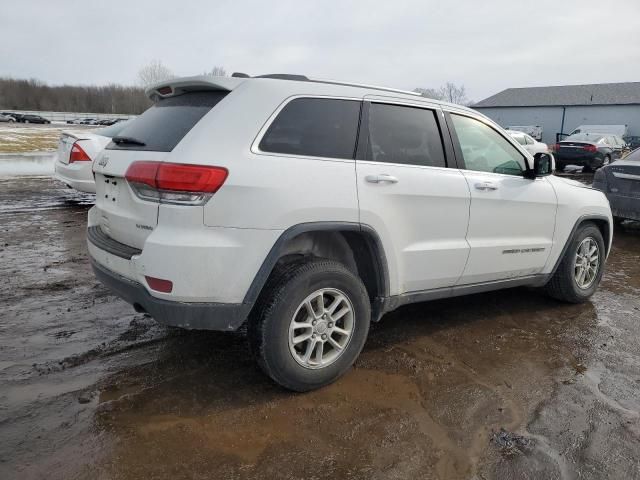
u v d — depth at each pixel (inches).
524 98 1993.1
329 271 115.0
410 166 131.2
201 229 100.7
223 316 105.0
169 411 106.8
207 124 106.0
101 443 95.5
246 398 113.0
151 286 101.9
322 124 118.4
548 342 150.5
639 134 1723.7
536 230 163.6
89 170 309.1
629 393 121.4
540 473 91.8
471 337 152.6
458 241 141.8
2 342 135.3
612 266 244.5
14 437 96.0
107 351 132.6
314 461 93.1
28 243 237.9
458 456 96.0
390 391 118.9
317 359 116.9
